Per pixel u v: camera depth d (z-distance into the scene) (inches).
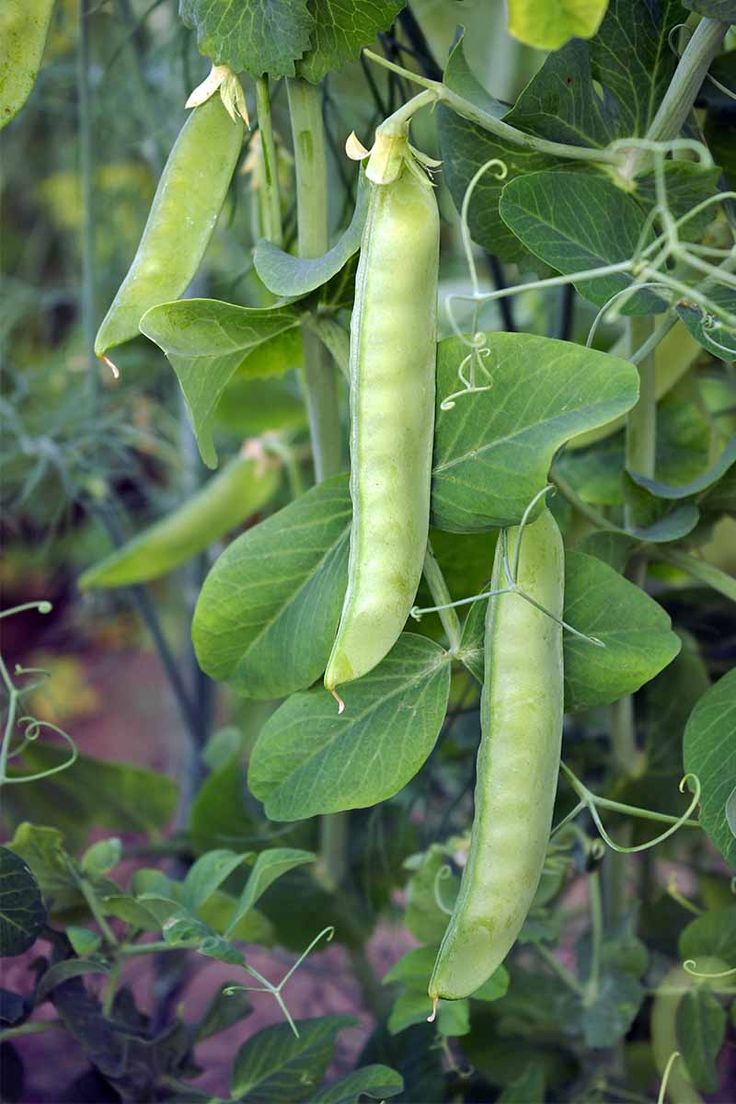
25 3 16.1
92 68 28.7
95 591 29.8
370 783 16.1
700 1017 18.4
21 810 20.3
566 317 20.2
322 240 16.9
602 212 16.1
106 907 17.7
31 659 50.3
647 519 17.6
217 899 18.7
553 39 13.8
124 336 16.2
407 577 15.2
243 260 26.9
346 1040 24.8
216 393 16.4
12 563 45.0
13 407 28.6
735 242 17.0
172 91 26.6
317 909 20.2
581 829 18.9
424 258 15.0
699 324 16.0
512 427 15.2
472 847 15.3
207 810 20.4
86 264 23.5
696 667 19.3
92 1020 17.7
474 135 16.5
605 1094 19.7
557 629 15.6
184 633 28.4
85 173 22.9
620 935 19.1
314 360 17.4
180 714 26.8
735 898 20.8
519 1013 19.3
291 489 25.0
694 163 16.0
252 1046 17.6
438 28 22.5
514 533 15.5
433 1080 18.9
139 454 37.0
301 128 16.6
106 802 20.5
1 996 17.4
